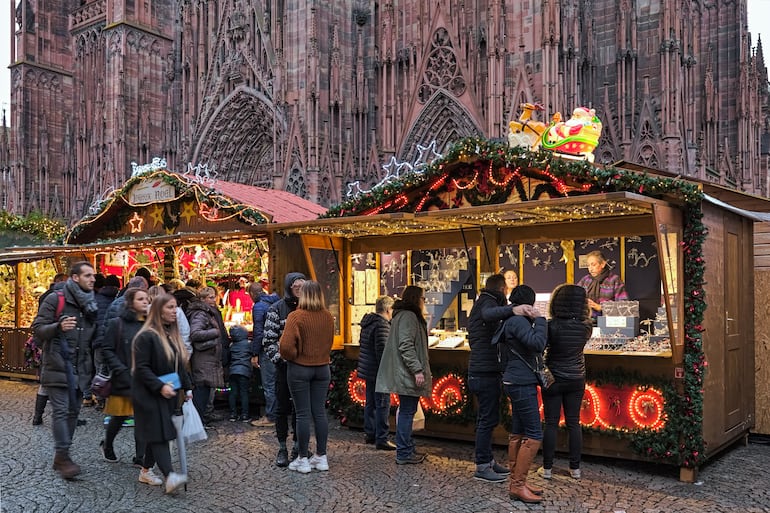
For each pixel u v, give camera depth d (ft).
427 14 112.27
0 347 61.31
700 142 107.65
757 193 120.16
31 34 170.60
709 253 31.86
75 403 29.94
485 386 28.89
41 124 170.60
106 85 146.82
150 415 26.18
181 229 54.85
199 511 25.17
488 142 34.71
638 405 30.99
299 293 30.07
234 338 42.96
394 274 42.75
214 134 136.56
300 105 117.60
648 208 30.25
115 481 28.71
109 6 147.54
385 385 31.45
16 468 30.55
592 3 101.30
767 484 28.84
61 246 54.75
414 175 37.29
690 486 28.60
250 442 36.29
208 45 140.36
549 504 26.02
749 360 37.01
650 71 95.76
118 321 29.25
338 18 118.83
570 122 35.12
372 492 27.37
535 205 29.78
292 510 25.32
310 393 30.32
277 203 54.24
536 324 26.45
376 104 118.11
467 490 27.66
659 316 33.27
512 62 98.63
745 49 118.83
